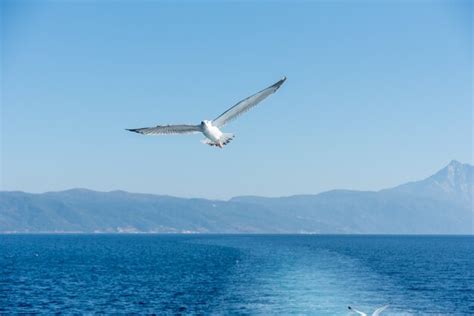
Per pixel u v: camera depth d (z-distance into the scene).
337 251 144.12
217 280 68.69
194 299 52.81
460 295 56.91
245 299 52.44
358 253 136.88
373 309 47.81
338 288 60.22
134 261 108.38
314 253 131.00
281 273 76.44
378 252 145.75
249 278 70.25
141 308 48.25
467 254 141.25
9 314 45.91
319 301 51.25
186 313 45.88
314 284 63.56
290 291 57.69
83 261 108.88
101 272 82.00
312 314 45.19
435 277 74.44
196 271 81.75
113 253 142.62
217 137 15.66
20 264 100.31
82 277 74.25
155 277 73.69
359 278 70.75
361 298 53.38
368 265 93.69
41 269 88.12
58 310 47.66
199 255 127.00
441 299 54.06
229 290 58.97
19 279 71.81
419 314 46.25
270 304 49.50
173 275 76.00
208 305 49.41
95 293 57.66
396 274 77.75
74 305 50.06
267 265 91.62
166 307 48.69
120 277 73.94
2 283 66.94
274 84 15.34
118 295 56.06
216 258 114.06
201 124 15.65
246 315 44.88
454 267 92.38
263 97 15.46
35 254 137.25
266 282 65.69
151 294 56.56
